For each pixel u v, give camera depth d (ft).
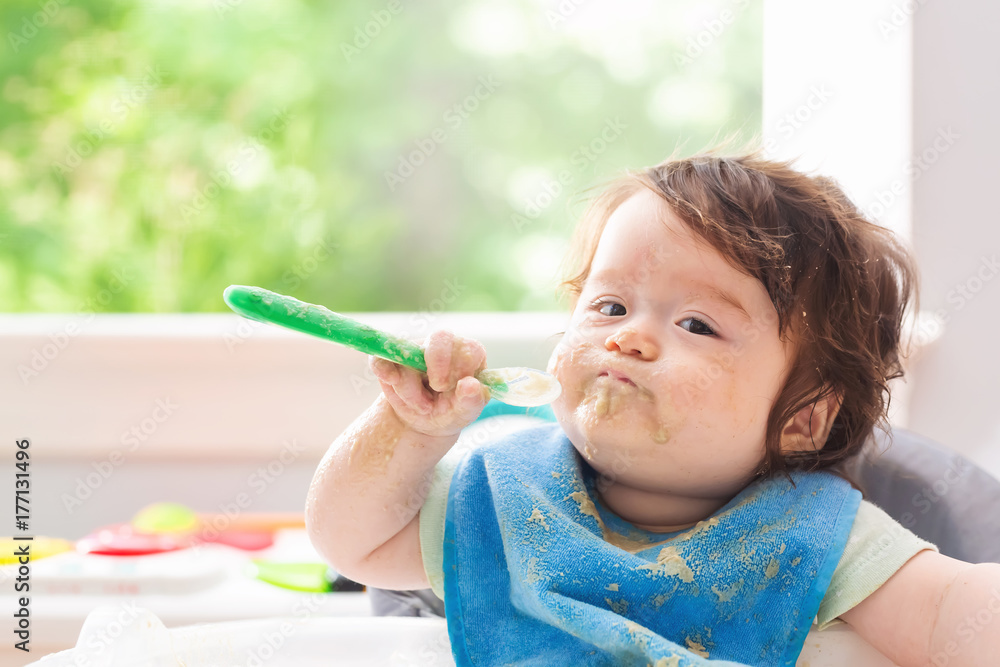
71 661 1.86
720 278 1.96
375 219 9.12
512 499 2.01
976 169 4.01
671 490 2.02
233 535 3.70
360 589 3.22
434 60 9.26
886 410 2.41
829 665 1.83
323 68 8.77
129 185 7.03
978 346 3.93
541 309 9.35
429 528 2.05
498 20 9.34
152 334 4.21
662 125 9.48
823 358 2.08
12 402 4.16
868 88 4.30
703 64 9.28
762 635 1.80
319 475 2.01
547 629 1.86
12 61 6.86
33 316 4.31
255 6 8.13
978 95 4.01
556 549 1.90
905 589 1.78
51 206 6.92
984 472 2.54
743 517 1.91
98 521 4.19
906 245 3.12
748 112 9.27
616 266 2.02
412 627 2.08
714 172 2.15
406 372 1.77
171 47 7.37
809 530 1.88
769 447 1.99
